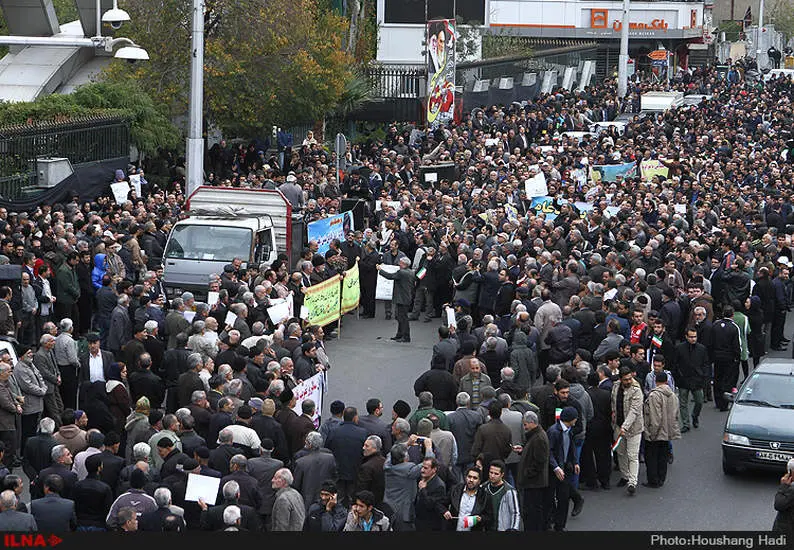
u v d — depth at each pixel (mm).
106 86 39125
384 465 15523
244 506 14109
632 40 102688
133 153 41594
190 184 33594
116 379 18484
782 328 28188
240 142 48250
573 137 51125
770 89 78500
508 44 77188
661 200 36000
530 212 34719
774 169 43625
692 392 22438
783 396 20062
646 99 63469
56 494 13891
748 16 131750
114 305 23609
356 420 16766
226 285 24469
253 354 19156
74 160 35188
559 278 25906
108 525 13820
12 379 18328
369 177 41438
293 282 25891
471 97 61906
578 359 19250
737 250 28969
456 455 16562
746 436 19234
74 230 27125
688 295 25156
